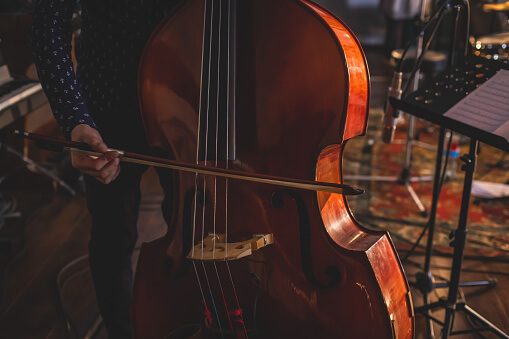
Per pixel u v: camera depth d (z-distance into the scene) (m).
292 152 1.27
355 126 1.27
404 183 2.99
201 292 1.31
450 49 1.70
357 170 3.31
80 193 2.95
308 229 1.23
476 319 1.67
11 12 2.66
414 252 2.37
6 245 2.31
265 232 1.26
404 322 1.28
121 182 1.47
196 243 1.33
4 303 2.05
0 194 2.80
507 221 2.67
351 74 1.21
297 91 1.24
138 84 1.35
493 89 1.38
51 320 1.96
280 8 1.24
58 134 3.06
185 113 1.34
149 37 1.34
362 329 1.19
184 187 1.33
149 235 2.51
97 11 1.33
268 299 1.27
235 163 1.29
